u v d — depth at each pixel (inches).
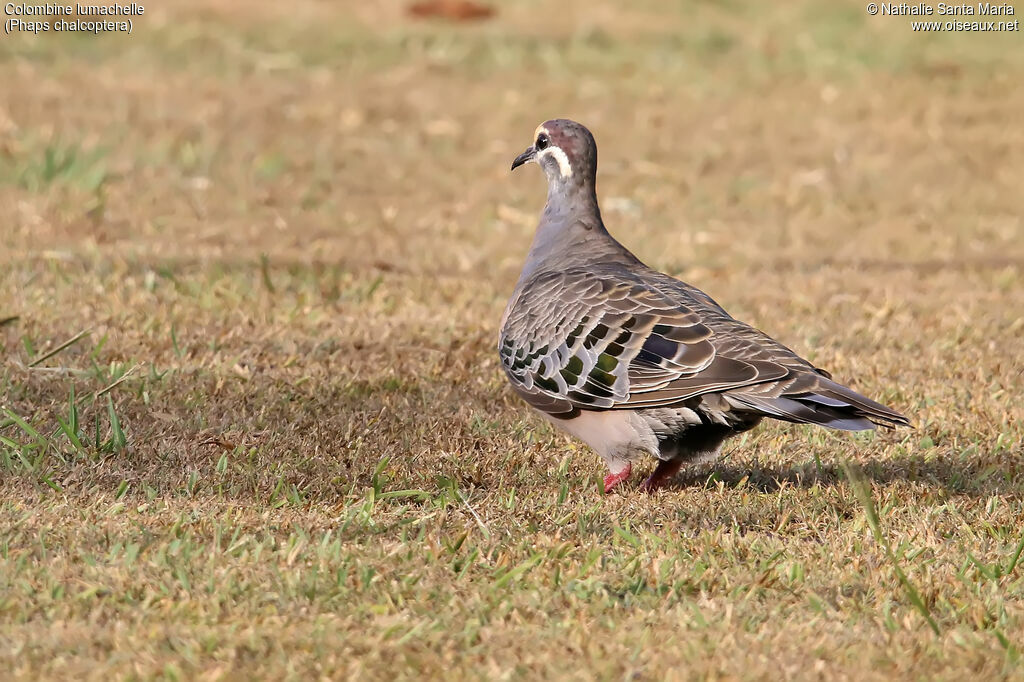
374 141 1240.2
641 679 384.8
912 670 393.7
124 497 514.6
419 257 949.2
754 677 385.1
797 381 484.1
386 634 402.0
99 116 1229.1
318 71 1438.2
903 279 931.3
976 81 1510.8
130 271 853.8
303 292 817.5
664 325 523.5
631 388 519.5
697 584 450.3
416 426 613.6
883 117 1374.3
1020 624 424.8
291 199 1069.8
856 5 1857.8
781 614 432.1
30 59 1393.9
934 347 762.2
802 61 1568.7
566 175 628.1
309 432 597.9
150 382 645.3
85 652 388.5
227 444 572.7
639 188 1150.3
